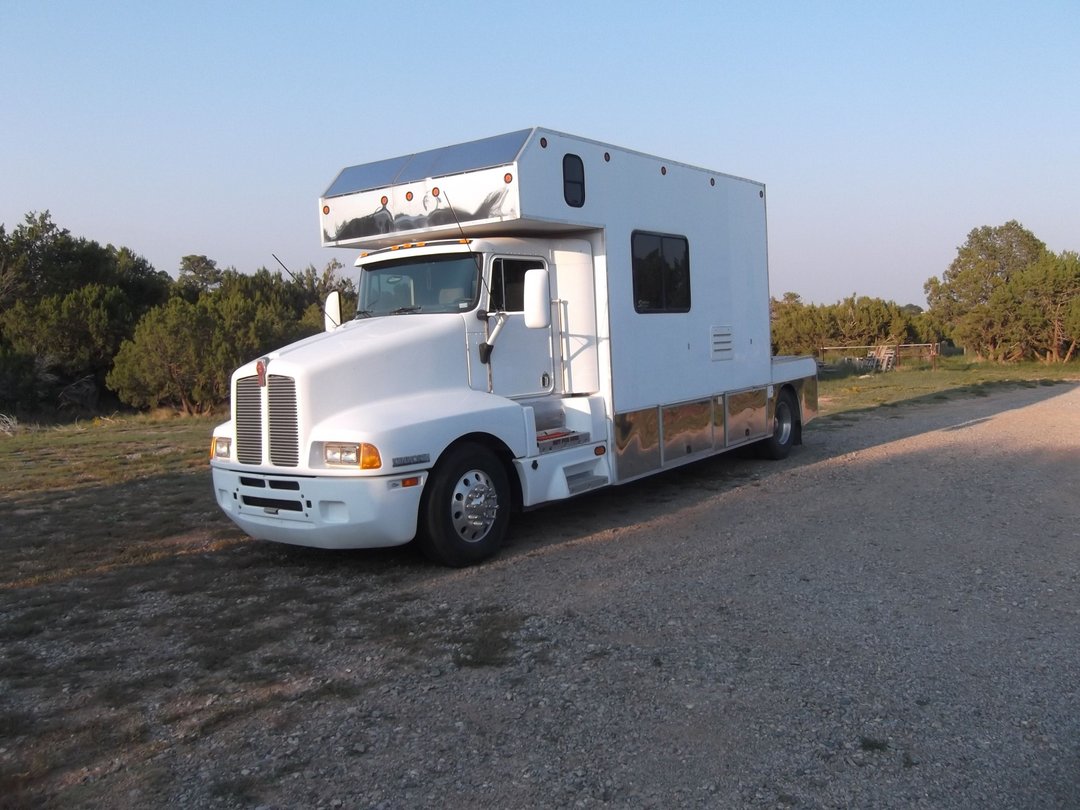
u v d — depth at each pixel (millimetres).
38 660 4926
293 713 4168
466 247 7434
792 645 4879
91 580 6543
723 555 6867
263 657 4898
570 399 8109
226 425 7227
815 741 3768
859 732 3842
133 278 38469
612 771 3561
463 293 7438
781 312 47562
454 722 4031
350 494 6191
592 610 5594
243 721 4094
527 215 7324
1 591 6270
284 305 32531
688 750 3717
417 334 6977
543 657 4785
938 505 8367
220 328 27797
